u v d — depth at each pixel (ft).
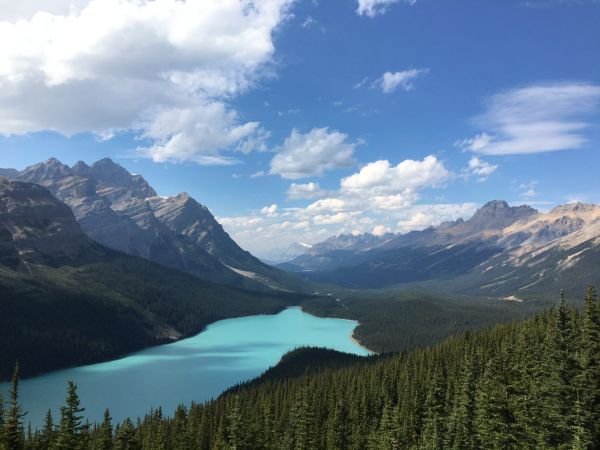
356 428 359.46
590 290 238.07
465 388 282.97
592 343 226.99
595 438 198.80
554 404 214.07
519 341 319.88
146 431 382.22
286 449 338.13
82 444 245.04
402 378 414.00
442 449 272.51
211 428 383.45
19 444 227.61
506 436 216.54
